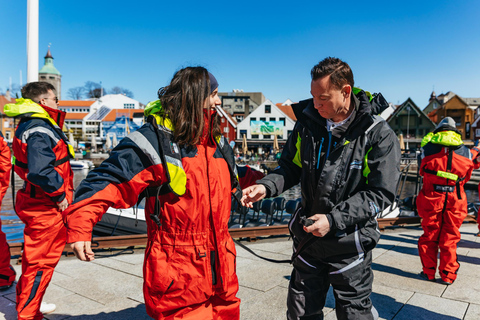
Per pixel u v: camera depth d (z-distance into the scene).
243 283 3.94
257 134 62.94
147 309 1.80
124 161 1.67
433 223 3.97
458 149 3.92
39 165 2.56
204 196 1.77
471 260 4.78
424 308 3.35
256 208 6.81
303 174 2.16
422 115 60.53
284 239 6.04
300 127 2.21
